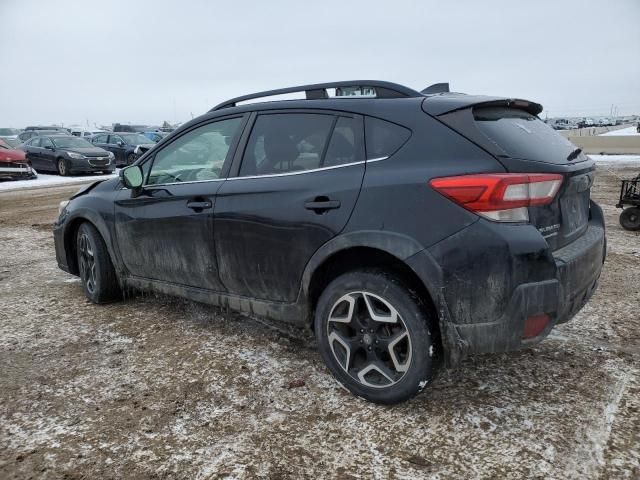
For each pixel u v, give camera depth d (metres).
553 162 2.54
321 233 2.79
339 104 2.96
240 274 3.26
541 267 2.35
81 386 3.00
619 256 5.82
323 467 2.26
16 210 10.77
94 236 4.29
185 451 2.39
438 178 2.45
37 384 3.03
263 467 2.27
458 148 2.50
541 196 2.41
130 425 2.60
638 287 4.61
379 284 2.61
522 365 3.13
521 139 2.61
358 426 2.55
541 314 2.38
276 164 3.13
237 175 3.30
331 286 2.80
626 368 3.06
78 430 2.56
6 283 5.18
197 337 3.67
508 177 2.33
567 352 3.29
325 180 2.83
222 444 2.44
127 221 3.96
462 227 2.38
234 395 2.87
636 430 2.45
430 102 2.71
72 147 19.41
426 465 2.25
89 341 3.64
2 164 17.00
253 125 3.32
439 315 2.46
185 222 3.51
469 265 2.37
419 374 2.54
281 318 3.14
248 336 3.67
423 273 2.45
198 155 3.60
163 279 3.88
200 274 3.53
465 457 2.30
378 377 2.73
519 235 2.33
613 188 12.08
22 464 2.31
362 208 2.64
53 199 12.49
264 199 3.06
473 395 2.80
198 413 2.70
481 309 2.38
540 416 2.59
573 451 2.31
